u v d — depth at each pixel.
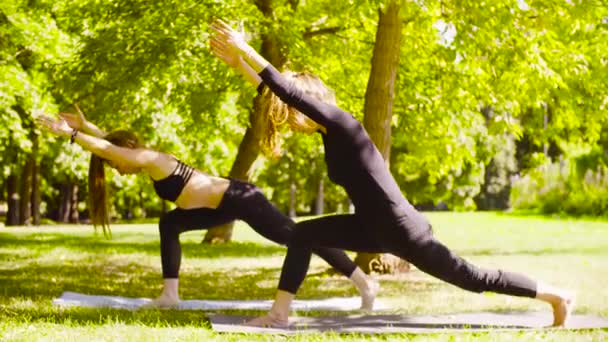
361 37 15.38
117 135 6.36
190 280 10.32
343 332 5.29
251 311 6.71
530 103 11.67
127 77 13.27
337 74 15.69
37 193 31.17
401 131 14.64
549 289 5.45
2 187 45.91
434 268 5.10
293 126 5.22
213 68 12.85
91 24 14.38
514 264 13.20
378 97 10.84
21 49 19.30
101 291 8.52
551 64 11.48
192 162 25.20
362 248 5.34
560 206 33.03
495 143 16.81
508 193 46.38
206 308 7.05
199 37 12.61
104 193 6.41
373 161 5.01
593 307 6.98
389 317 6.15
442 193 42.84
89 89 14.14
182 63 13.09
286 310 5.57
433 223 29.16
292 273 5.52
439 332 5.29
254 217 6.50
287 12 14.67
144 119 21.27
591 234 22.39
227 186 6.59
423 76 13.81
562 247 17.83
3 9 16.81
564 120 12.41
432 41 13.26
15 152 26.73
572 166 32.56
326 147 5.13
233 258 14.32
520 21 10.79
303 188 49.56
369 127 10.84
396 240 5.00
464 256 15.24
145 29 12.91
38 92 17.97
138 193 44.22
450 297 8.34
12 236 20.27
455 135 14.78
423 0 9.26
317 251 6.82
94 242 18.42
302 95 5.01
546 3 10.40
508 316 6.18
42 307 6.69
